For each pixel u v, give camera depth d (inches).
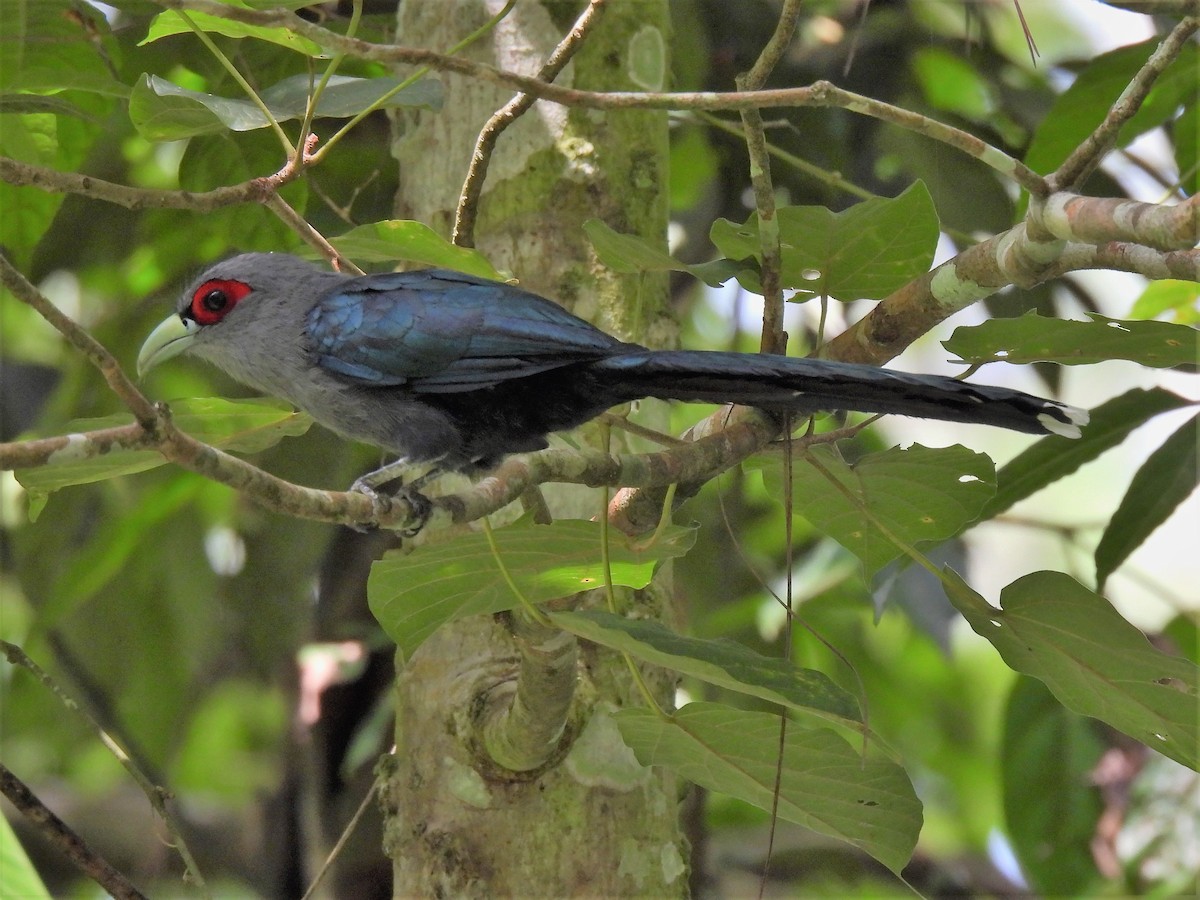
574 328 339.6
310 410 381.4
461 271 327.0
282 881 568.7
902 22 553.3
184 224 563.5
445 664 354.3
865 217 311.3
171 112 322.7
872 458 329.7
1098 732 551.8
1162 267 279.9
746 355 298.8
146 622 610.2
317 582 566.3
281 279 386.9
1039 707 550.9
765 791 321.4
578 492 367.9
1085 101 460.1
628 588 366.3
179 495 543.8
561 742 342.6
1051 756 550.3
